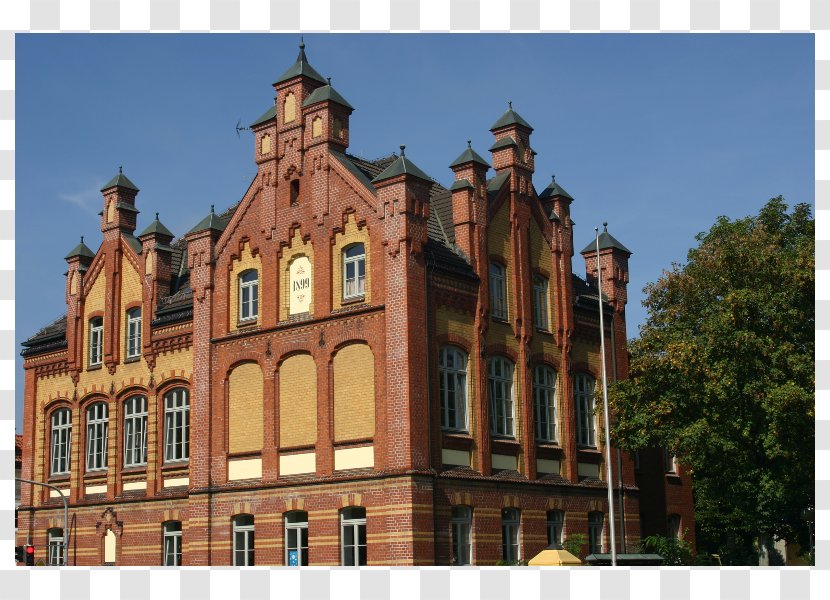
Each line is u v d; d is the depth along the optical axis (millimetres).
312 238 38219
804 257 36562
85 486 45969
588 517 41969
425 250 36438
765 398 34938
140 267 45344
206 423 40344
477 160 39469
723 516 53562
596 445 43562
